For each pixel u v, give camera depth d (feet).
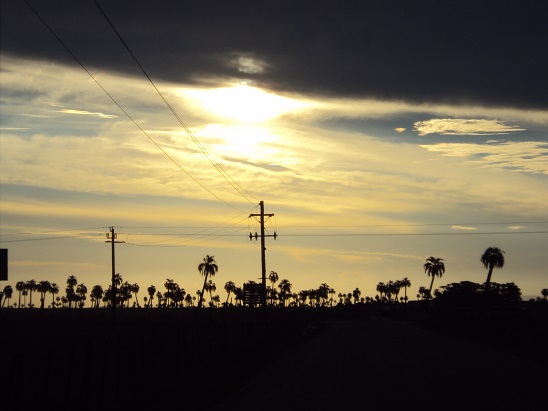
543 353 113.70
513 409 52.65
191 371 83.20
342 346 136.56
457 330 212.23
